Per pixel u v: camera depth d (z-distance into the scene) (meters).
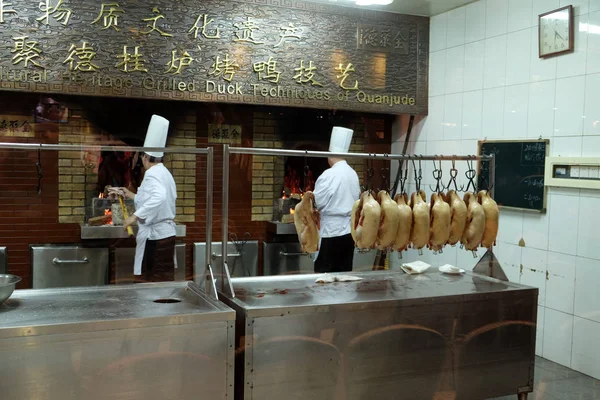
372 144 5.43
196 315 2.33
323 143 5.24
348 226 3.95
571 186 3.65
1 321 2.16
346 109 4.92
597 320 3.51
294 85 4.73
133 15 4.20
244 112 4.98
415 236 2.94
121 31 4.17
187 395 2.34
